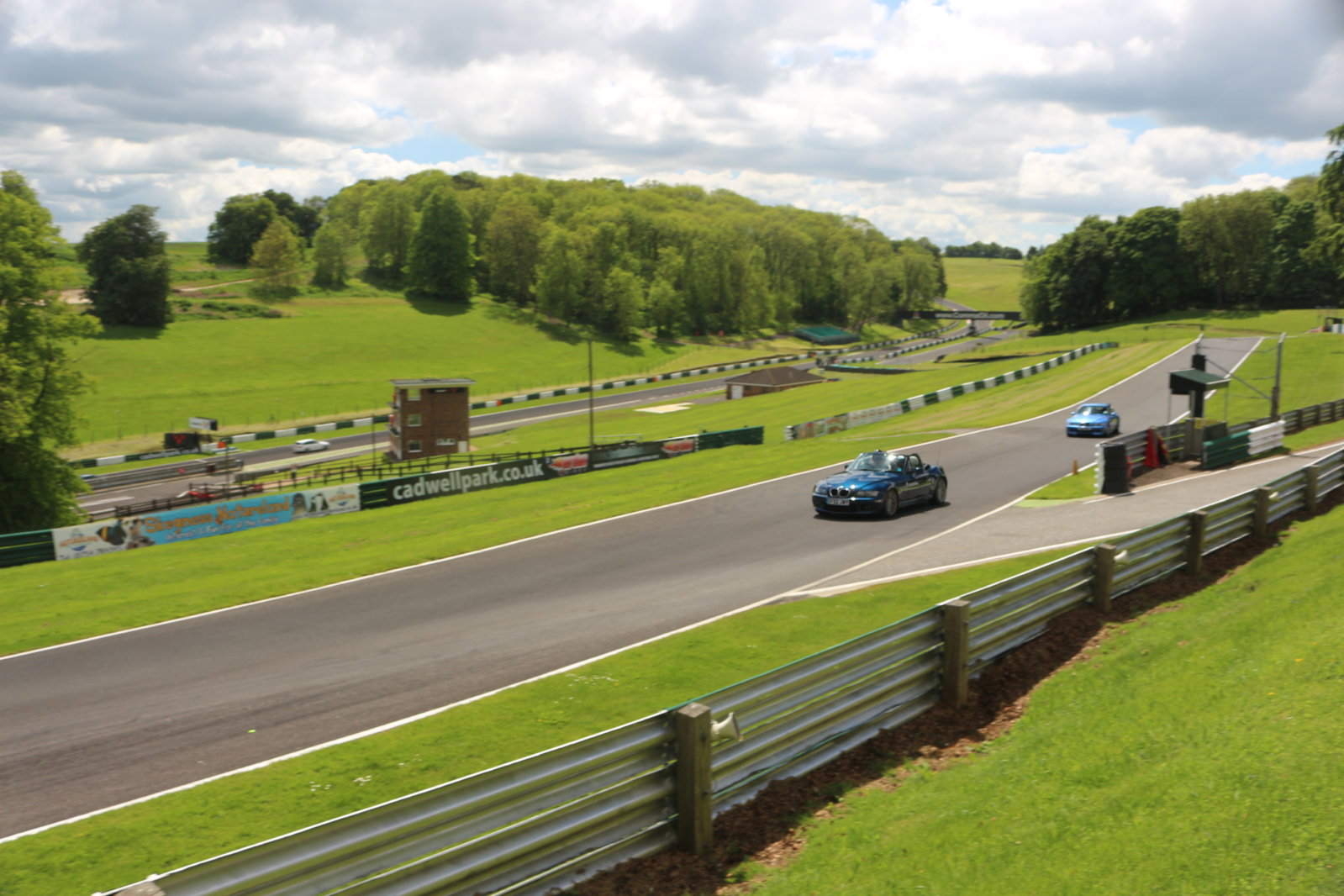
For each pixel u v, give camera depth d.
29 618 17.45
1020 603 9.88
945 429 42.88
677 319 145.88
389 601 17.56
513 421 77.00
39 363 40.16
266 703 12.00
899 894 5.66
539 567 20.06
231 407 83.81
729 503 26.94
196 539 29.05
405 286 152.75
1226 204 117.56
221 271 160.75
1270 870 5.10
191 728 11.17
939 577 16.44
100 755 10.41
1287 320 102.38
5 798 9.33
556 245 135.62
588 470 39.59
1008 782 7.01
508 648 14.05
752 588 17.00
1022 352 96.81
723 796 6.70
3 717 11.84
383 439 72.50
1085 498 23.69
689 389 95.69
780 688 7.08
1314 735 6.43
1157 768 6.63
